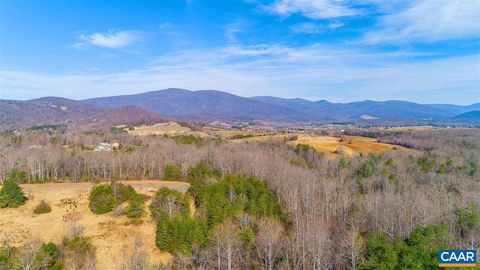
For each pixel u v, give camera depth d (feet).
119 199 251.39
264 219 207.41
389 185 287.07
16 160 331.57
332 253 173.47
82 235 205.46
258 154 403.54
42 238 199.52
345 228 215.72
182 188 312.29
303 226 190.70
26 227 211.61
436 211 204.23
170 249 194.39
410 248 141.08
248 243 180.96
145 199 270.46
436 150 448.24
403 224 199.31
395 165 362.53
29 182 323.16
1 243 188.65
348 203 252.83
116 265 182.70
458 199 232.94
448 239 172.24
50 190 289.12
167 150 411.13
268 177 313.73
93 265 176.45
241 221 202.90
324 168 370.32
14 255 159.53
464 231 193.67
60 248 184.44
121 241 206.59
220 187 246.27
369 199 240.53
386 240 164.04
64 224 219.82
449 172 339.57
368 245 155.22
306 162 422.00
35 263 150.20
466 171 334.85
